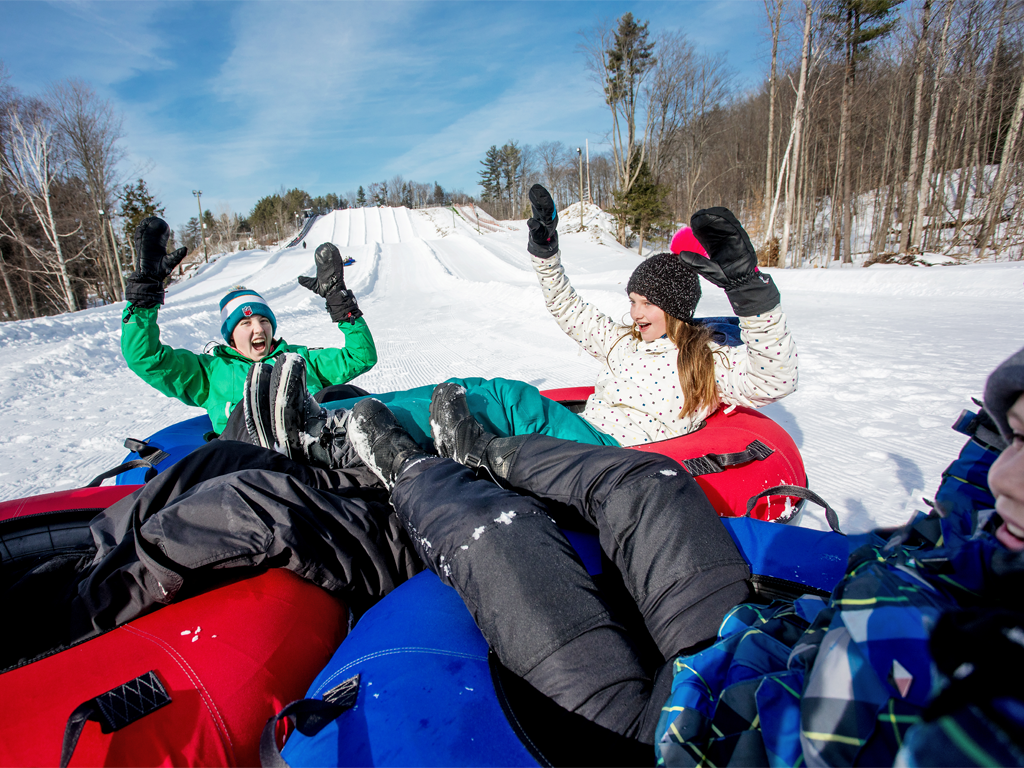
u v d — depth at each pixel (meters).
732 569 1.26
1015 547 0.70
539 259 2.74
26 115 25.20
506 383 2.40
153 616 1.33
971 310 8.38
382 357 7.54
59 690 1.12
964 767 0.51
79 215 30.44
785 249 22.42
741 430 2.28
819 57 23.42
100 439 4.71
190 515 1.40
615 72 41.53
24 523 1.77
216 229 78.06
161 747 1.05
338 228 70.62
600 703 1.05
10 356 8.80
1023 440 0.70
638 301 2.32
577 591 1.18
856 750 0.68
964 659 0.56
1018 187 20.47
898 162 24.69
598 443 2.30
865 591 0.77
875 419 3.78
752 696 0.89
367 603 1.61
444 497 1.39
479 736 0.99
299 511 1.49
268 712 1.19
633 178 41.69
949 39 21.77
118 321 12.66
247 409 1.96
